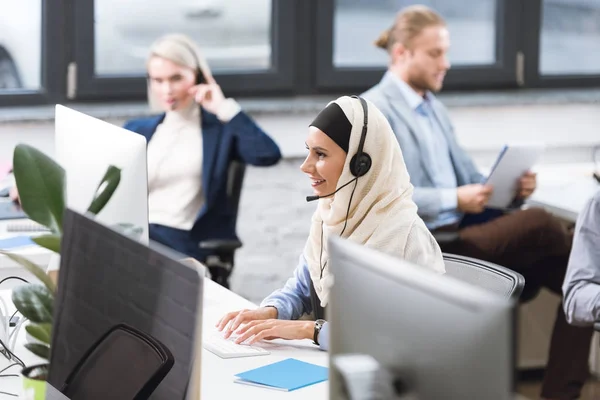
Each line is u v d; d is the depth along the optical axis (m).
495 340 1.27
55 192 2.02
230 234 4.17
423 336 1.39
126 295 1.78
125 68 5.14
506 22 5.56
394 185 2.70
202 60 4.23
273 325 2.61
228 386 2.29
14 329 2.56
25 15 4.96
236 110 4.20
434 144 4.38
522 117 5.50
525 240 4.18
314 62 5.39
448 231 4.24
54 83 5.05
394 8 5.41
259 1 5.24
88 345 1.88
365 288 1.52
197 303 1.61
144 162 2.51
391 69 4.38
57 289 1.98
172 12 5.13
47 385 1.99
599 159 5.62
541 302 4.45
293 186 5.24
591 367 4.36
